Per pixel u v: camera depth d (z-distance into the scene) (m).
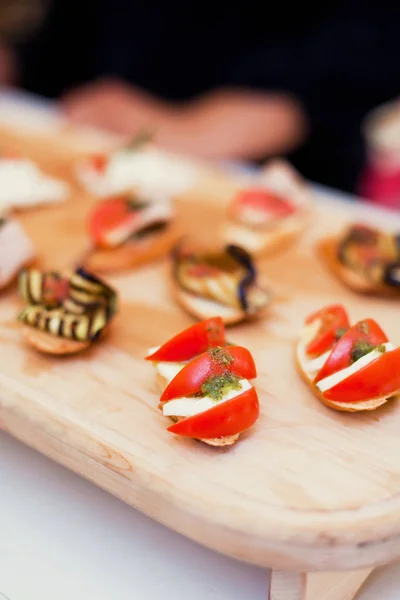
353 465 0.42
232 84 0.90
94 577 0.43
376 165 1.03
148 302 0.55
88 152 0.75
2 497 0.46
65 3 1.01
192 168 0.72
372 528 0.39
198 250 0.57
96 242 0.60
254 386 0.47
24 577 0.43
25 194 0.65
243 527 0.39
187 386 0.43
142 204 0.61
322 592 0.42
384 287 0.55
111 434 0.44
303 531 0.39
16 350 0.50
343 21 0.86
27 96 0.97
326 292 0.56
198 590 0.43
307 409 0.46
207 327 0.46
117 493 0.43
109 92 0.95
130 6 0.97
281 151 0.90
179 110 0.97
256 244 0.60
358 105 0.87
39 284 0.51
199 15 0.95
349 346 0.45
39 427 0.45
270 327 0.53
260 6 0.92
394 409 0.46
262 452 0.43
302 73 0.86
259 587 0.43
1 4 1.07
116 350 0.50
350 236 0.58
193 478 0.41
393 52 0.85
